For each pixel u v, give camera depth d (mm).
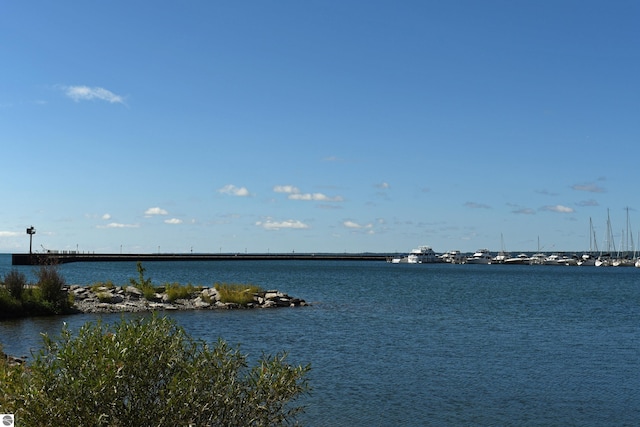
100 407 7539
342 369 24000
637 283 115625
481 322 43094
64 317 39375
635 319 46719
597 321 45094
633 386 21688
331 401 18609
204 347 8844
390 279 123000
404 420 16781
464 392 20344
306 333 34812
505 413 17781
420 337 34156
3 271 101375
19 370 8133
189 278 113375
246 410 8500
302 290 81562
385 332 36094
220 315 43969
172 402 7793
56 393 7562
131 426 7656
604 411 18188
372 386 20938
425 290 84875
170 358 8211
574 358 27766
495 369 24609
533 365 25750
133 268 155750
